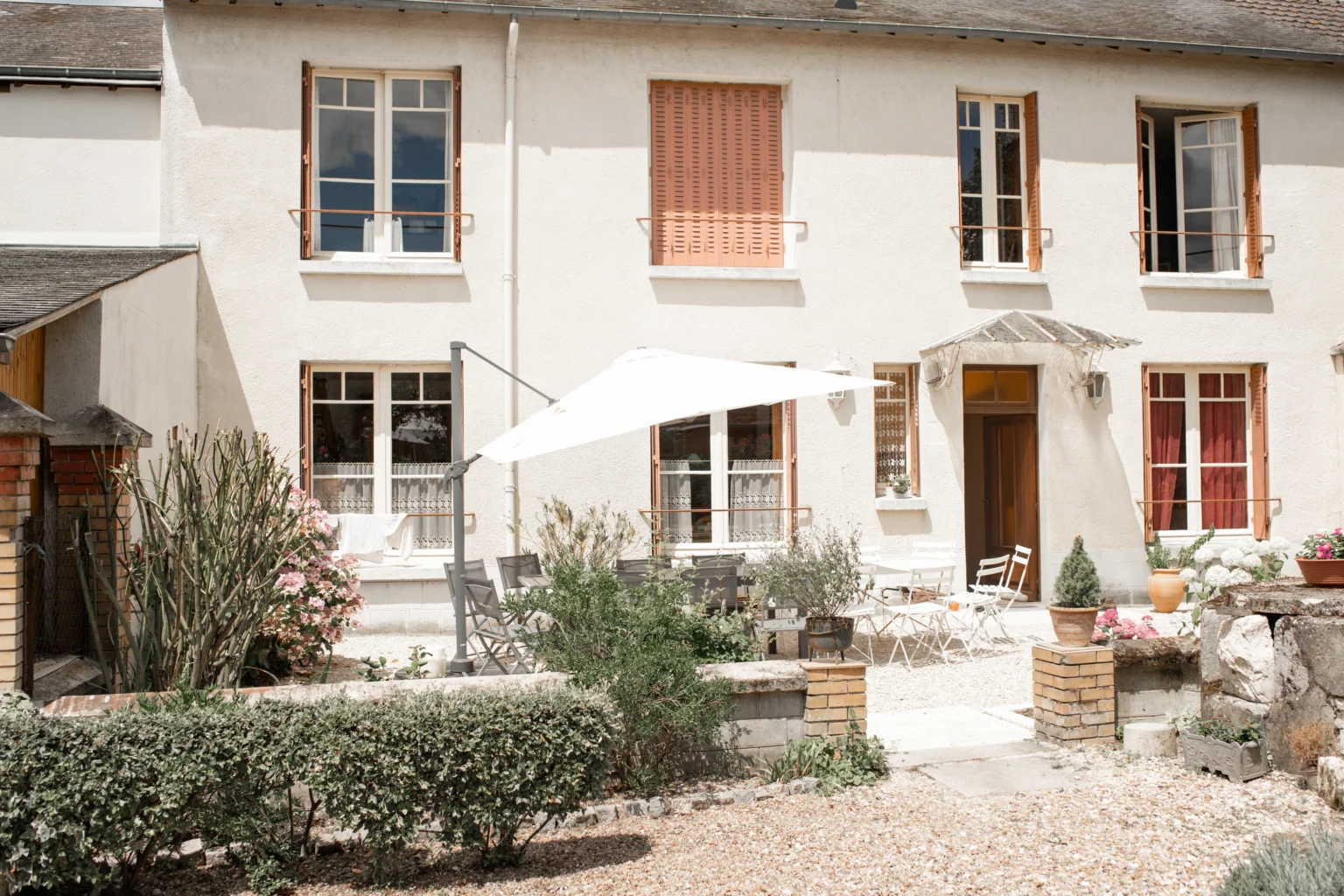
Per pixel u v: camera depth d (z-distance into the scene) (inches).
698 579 358.6
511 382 450.3
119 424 296.0
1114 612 293.6
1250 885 148.5
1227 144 524.4
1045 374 492.7
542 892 182.9
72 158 448.8
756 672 249.1
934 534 478.0
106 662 279.4
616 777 237.3
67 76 441.7
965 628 423.5
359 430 450.6
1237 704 250.1
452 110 456.4
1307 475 512.7
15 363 280.1
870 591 446.3
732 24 455.2
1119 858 191.9
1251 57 502.9
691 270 463.8
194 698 203.5
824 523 468.8
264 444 283.0
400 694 205.3
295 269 440.5
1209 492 514.3
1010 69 493.0
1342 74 522.9
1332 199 520.7
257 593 263.6
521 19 455.5
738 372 286.7
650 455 459.5
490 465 450.0
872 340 478.0
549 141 458.0
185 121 436.8
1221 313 508.1
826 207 476.7
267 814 192.7
